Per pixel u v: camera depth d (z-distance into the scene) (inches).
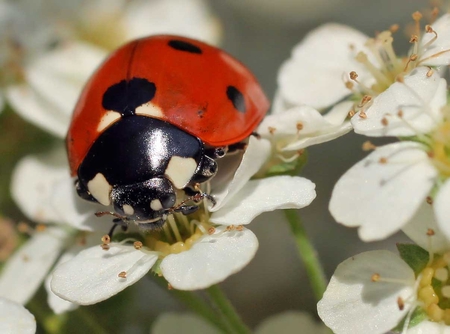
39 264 1.8
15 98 2.0
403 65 1.8
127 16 2.2
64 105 2.0
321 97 1.8
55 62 2.1
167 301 2.1
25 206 2.0
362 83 1.8
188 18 2.2
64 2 2.2
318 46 1.9
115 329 1.9
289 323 1.9
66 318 1.9
